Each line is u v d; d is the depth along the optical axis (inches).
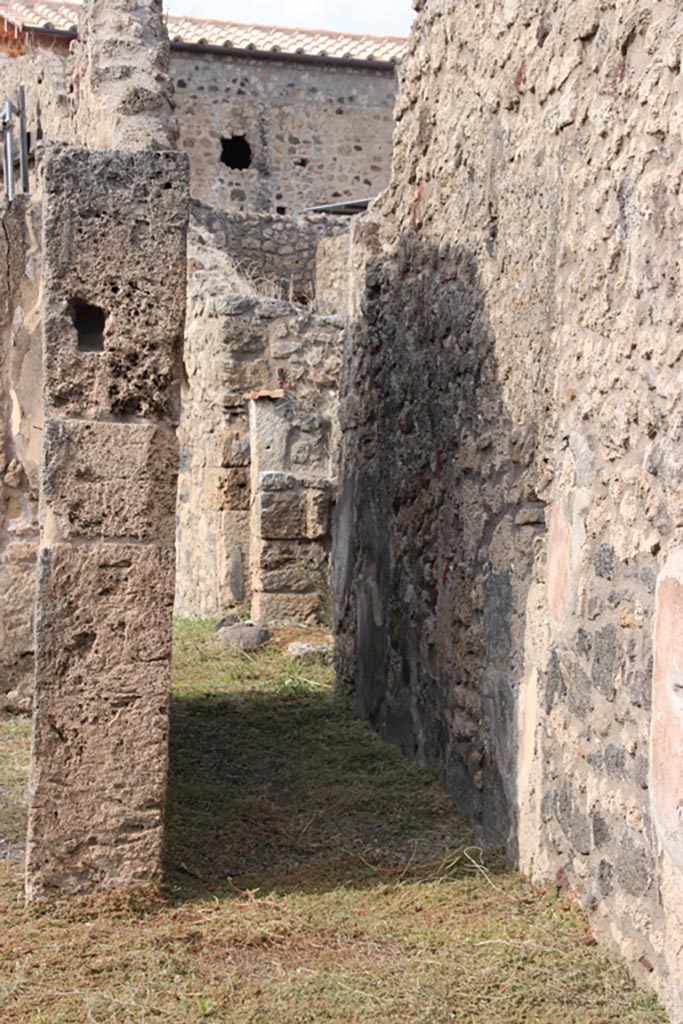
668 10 117.6
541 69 152.4
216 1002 117.3
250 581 359.3
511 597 162.2
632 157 125.0
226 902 144.1
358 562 250.8
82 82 314.5
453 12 191.6
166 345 145.1
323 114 657.0
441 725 193.5
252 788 192.9
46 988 120.3
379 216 242.5
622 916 125.5
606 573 131.0
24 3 601.0
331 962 126.8
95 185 143.6
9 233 224.5
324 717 242.4
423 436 205.9
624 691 125.6
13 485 228.4
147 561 144.2
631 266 125.0
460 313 185.3
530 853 153.0
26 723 225.3
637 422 122.9
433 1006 116.0
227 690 266.1
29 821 141.8
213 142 644.7
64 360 143.5
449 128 193.6
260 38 665.6
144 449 144.3
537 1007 116.1
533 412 154.6
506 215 165.3
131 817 143.7
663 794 112.0
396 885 149.8
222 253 418.6
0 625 228.4
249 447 359.6
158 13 296.7
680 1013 108.0
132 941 131.3
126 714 143.8
